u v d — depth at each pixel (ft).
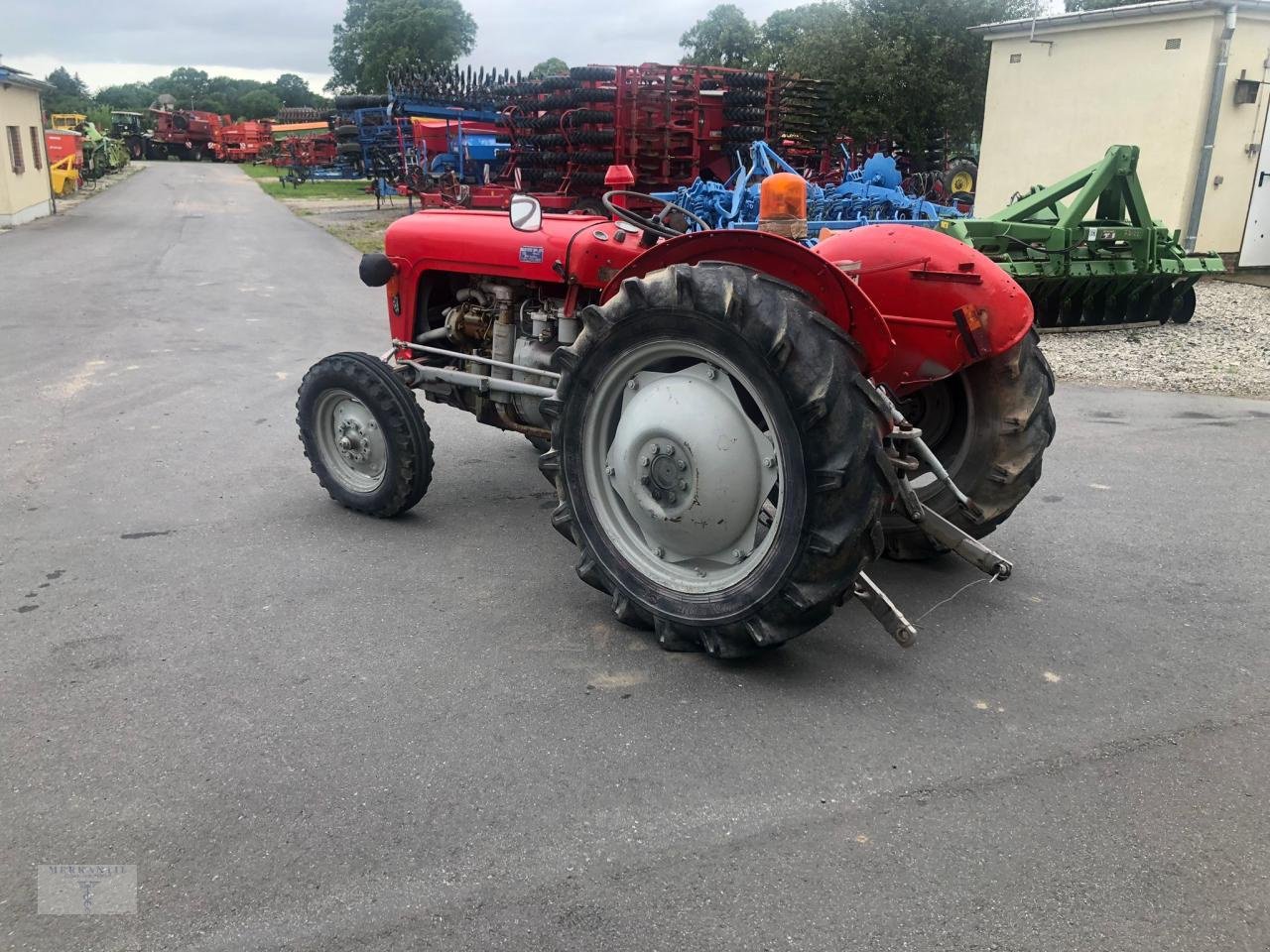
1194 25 43.57
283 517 15.02
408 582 12.60
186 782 8.30
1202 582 12.98
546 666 10.41
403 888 7.11
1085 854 7.59
